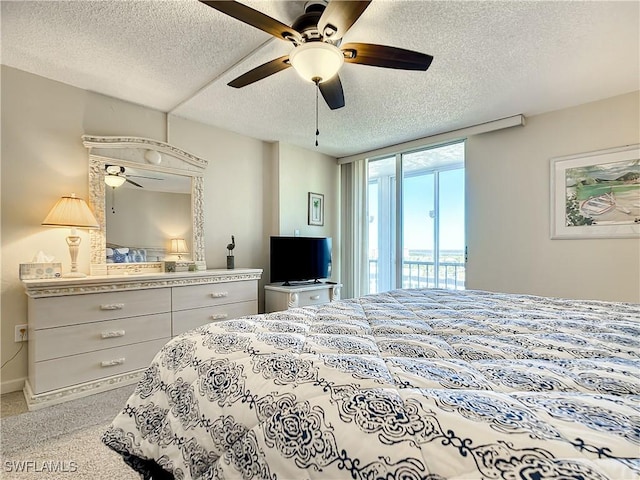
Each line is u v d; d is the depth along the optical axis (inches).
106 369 90.0
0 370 87.4
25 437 66.7
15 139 89.8
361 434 23.3
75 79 95.4
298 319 51.4
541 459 18.4
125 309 94.0
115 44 78.4
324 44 62.7
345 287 178.2
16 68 89.4
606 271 107.1
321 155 174.1
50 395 80.8
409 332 45.1
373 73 90.8
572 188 113.1
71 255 92.5
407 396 25.5
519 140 124.3
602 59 84.2
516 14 67.4
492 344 39.6
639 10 66.0
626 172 103.3
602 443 19.4
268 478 25.7
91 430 69.5
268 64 69.4
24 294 90.9
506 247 127.3
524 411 23.1
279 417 27.4
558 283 116.1
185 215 122.5
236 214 141.9
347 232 179.5
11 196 89.3
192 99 107.9
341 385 28.0
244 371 33.4
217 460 30.1
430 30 72.5
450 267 174.6
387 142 154.2
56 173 96.3
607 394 26.8
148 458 37.7
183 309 107.3
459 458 19.8
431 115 121.0
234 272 121.3
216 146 134.6
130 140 107.3
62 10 66.4
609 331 44.8
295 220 160.6
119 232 106.3
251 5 65.1
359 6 52.5
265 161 154.1
